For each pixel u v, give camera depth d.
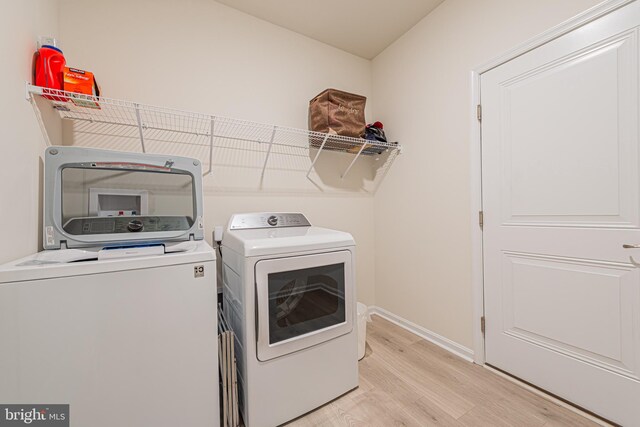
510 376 1.52
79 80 1.17
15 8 0.93
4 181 0.85
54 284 0.82
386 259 2.41
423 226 2.04
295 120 2.15
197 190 1.28
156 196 1.20
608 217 1.16
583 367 1.24
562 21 1.27
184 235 1.22
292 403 1.23
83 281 0.86
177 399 1.00
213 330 1.08
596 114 1.18
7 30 0.88
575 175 1.25
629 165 1.10
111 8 1.53
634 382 1.10
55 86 1.12
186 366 1.02
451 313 1.84
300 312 1.29
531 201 1.42
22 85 0.98
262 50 2.01
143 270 0.95
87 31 1.47
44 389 0.82
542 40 1.34
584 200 1.23
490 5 1.57
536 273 1.40
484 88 1.62
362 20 2.03
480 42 1.63
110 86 1.52
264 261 1.17
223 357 1.17
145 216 1.15
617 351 1.14
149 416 0.96
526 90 1.42
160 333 0.97
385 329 2.20
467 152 1.72
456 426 1.18
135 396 0.93
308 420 1.24
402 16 2.00
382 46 2.37
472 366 1.64
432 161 1.96
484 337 1.65
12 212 0.90
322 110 1.97
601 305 1.18
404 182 2.21
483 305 1.65
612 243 1.15
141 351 0.94
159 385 0.97
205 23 1.80
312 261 1.31
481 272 1.66
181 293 1.01
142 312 0.95
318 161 2.27
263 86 2.01
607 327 1.17
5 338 0.77
